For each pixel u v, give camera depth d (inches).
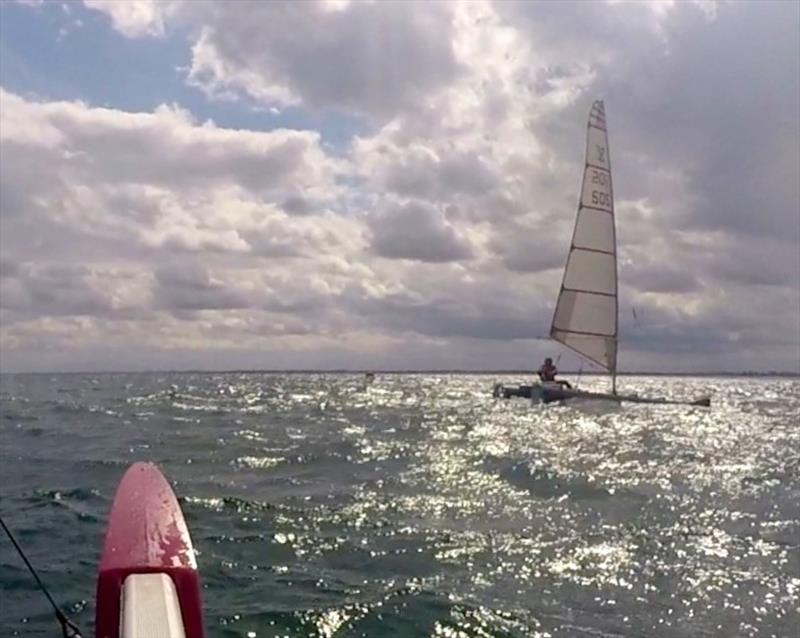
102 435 987.9
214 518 469.7
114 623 161.9
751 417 1524.4
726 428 1214.9
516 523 465.7
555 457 777.6
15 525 452.8
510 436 1003.9
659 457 797.9
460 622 302.4
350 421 1267.2
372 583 347.9
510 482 611.8
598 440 965.8
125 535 187.8
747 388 4291.3
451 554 395.9
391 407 1707.7
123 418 1307.8
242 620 300.5
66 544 410.6
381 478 631.8
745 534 441.7
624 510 506.6
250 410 1574.8
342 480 620.7
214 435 995.3
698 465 738.2
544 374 1701.5
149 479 232.4
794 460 786.2
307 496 546.3
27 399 2032.5
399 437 981.8
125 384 3944.4
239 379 5762.8
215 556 388.5
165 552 179.3
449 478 631.2
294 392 2738.7
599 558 390.9
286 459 746.2
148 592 156.2
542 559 388.8
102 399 2060.8
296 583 346.9
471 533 438.6
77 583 343.9
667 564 381.4
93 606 315.9
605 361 1691.7
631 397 1679.4
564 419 1342.3
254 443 894.4
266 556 390.0
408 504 519.5
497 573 365.4
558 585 349.7
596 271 1672.0
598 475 656.4
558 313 1653.5
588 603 327.0
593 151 1659.7
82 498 535.5
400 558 388.2
